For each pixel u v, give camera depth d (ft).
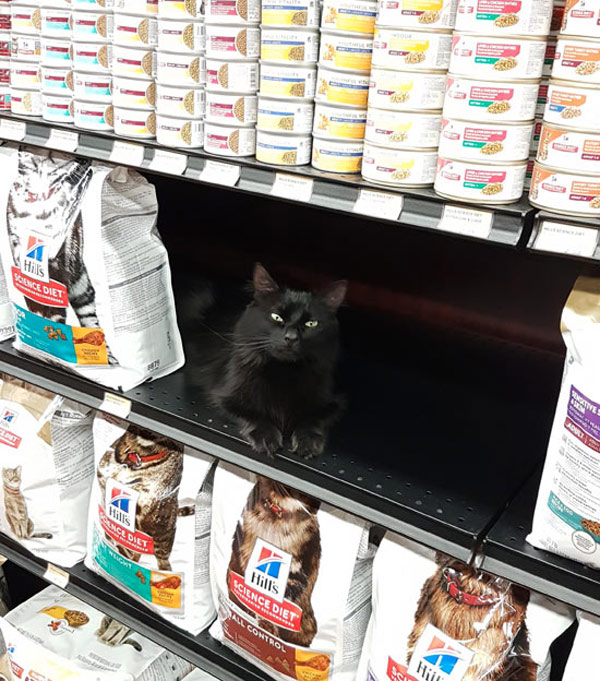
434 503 4.25
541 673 4.15
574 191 3.20
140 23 4.36
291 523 4.79
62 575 6.24
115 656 5.94
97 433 5.85
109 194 5.06
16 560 6.57
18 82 5.16
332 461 4.63
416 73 3.44
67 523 6.26
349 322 6.45
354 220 6.25
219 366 5.55
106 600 5.98
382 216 3.69
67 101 4.98
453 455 4.75
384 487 4.39
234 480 5.08
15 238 5.36
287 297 5.07
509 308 5.87
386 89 3.52
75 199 5.06
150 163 4.54
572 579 3.68
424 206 3.59
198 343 6.02
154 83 4.51
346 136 3.88
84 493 6.34
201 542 5.42
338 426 5.01
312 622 4.72
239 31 4.01
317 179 3.91
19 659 6.03
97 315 5.16
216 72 4.11
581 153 3.13
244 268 7.00
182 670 6.24
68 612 6.40
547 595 3.74
